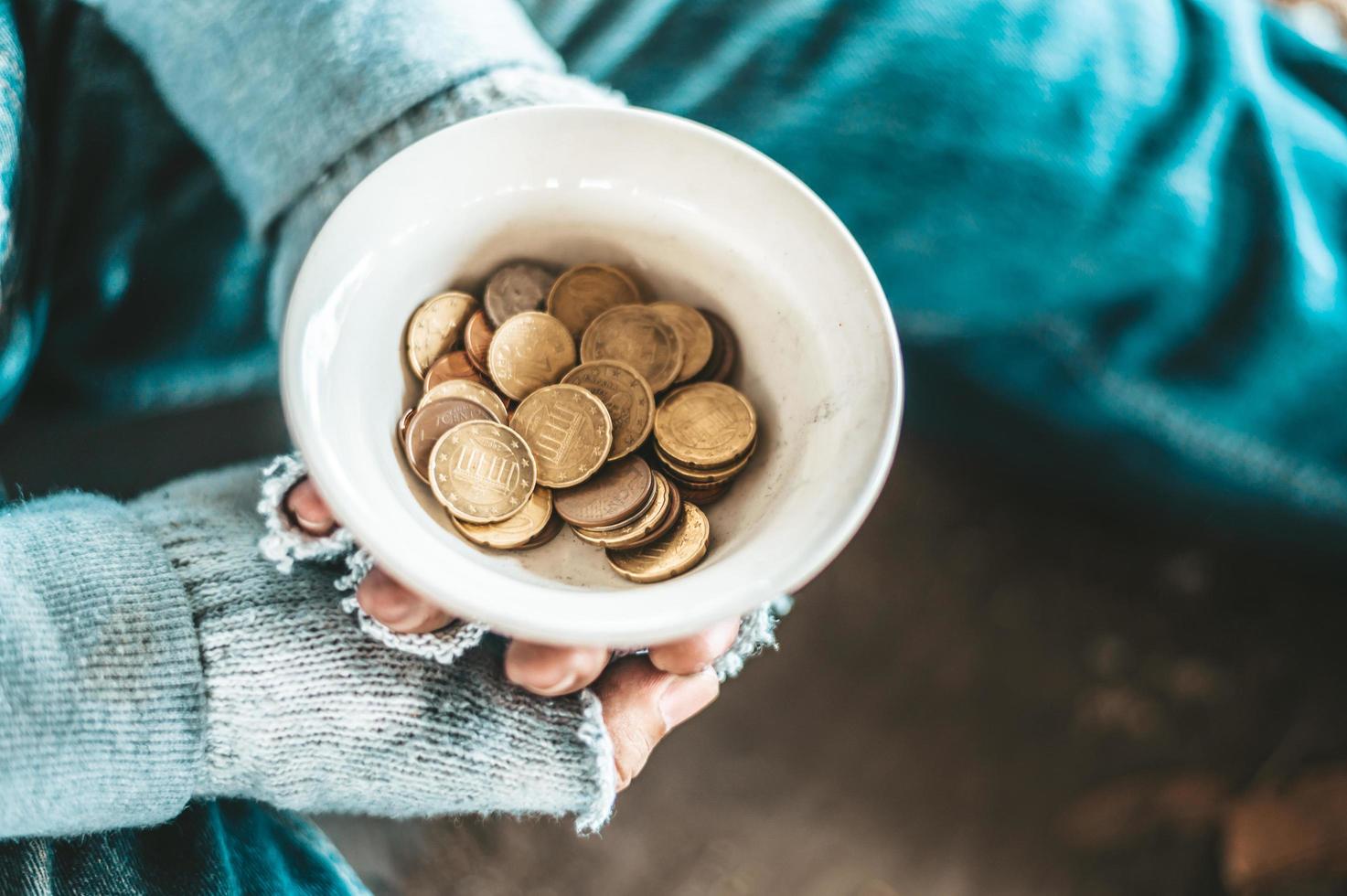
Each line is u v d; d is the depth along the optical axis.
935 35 0.95
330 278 0.55
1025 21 0.96
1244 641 1.49
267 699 0.63
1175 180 0.95
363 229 0.56
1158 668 1.48
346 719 0.64
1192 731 1.44
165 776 0.61
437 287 0.62
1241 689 1.46
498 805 0.68
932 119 0.95
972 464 1.59
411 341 0.61
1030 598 1.53
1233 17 1.03
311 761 0.65
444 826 1.37
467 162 0.59
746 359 0.65
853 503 0.50
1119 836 1.38
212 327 1.09
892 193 1.00
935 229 1.02
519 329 0.64
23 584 0.58
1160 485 1.30
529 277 0.66
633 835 1.39
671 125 0.60
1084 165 0.96
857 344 0.56
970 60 0.94
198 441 1.31
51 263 0.96
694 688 0.72
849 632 1.52
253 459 1.32
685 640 0.62
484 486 0.58
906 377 1.44
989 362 1.25
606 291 0.66
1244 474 1.14
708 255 0.63
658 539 0.58
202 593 0.65
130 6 0.83
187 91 0.81
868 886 1.37
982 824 1.40
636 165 0.62
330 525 0.64
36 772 0.55
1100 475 1.38
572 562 0.59
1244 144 0.97
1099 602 1.53
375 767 0.65
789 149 0.98
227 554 0.68
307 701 0.64
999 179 0.97
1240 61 0.99
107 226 0.98
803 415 0.59
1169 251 0.97
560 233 0.65
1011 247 1.02
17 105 0.79
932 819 1.41
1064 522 1.57
